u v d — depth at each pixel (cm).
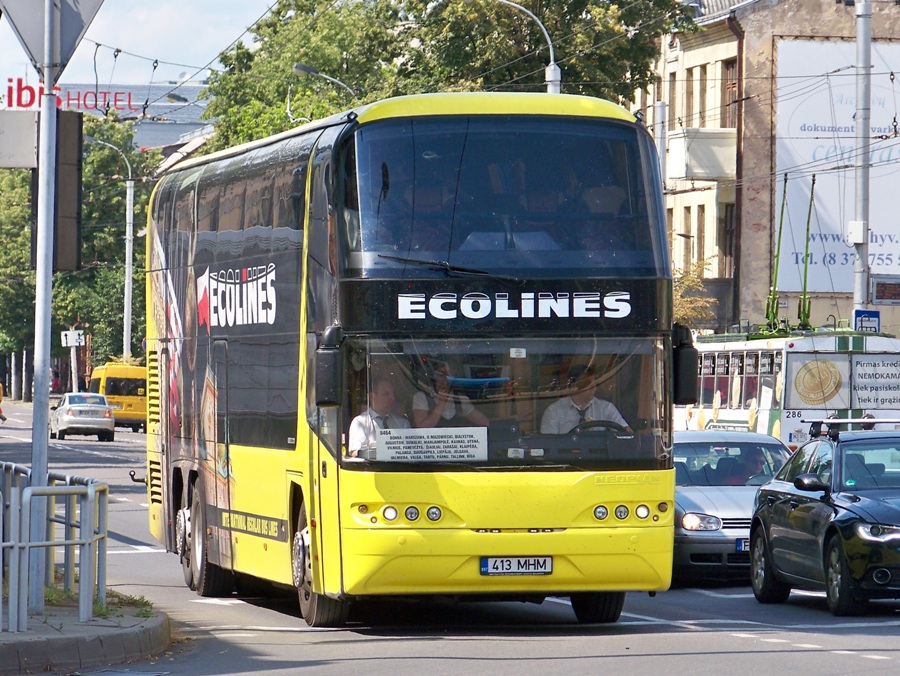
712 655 3042
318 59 18250
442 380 3312
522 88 12194
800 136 13800
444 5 12400
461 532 3284
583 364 3353
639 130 3456
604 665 2891
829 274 13800
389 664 2923
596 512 3331
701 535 4731
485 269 3331
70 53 3253
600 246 3384
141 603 3397
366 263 3309
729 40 14012
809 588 4091
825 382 8325
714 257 13838
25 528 2912
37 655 2808
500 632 3547
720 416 9106
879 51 13775
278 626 3681
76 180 3294
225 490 4197
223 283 4234
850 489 4031
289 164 3731
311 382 3491
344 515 3300
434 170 3366
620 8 12625
